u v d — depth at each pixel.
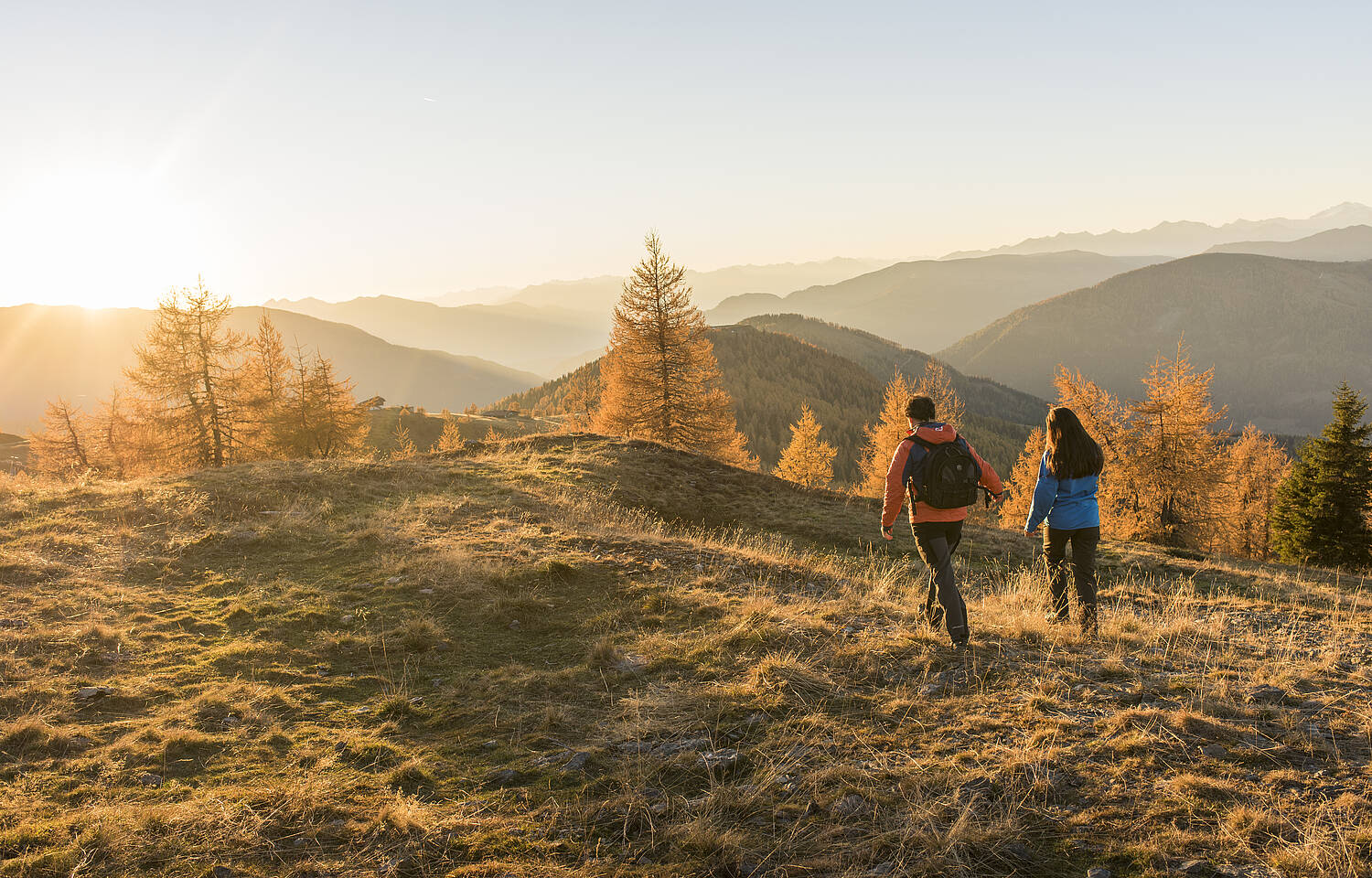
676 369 30.69
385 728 4.12
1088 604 5.77
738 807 3.07
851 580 8.02
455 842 2.91
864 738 3.66
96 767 3.60
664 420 30.27
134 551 7.91
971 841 2.71
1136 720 3.67
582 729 4.02
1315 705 3.89
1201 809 2.84
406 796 3.32
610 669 4.95
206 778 3.52
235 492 10.76
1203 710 3.81
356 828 3.04
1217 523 31.00
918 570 11.47
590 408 41.09
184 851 2.86
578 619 6.10
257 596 6.59
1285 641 5.67
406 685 4.81
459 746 3.86
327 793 3.34
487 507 10.84
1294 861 2.44
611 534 9.23
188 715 4.24
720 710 4.08
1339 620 7.01
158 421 30.58
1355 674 4.43
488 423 90.56
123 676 4.84
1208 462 29.23
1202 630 5.77
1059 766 3.26
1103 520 31.70
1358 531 28.73
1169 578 11.35
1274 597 9.62
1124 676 4.45
